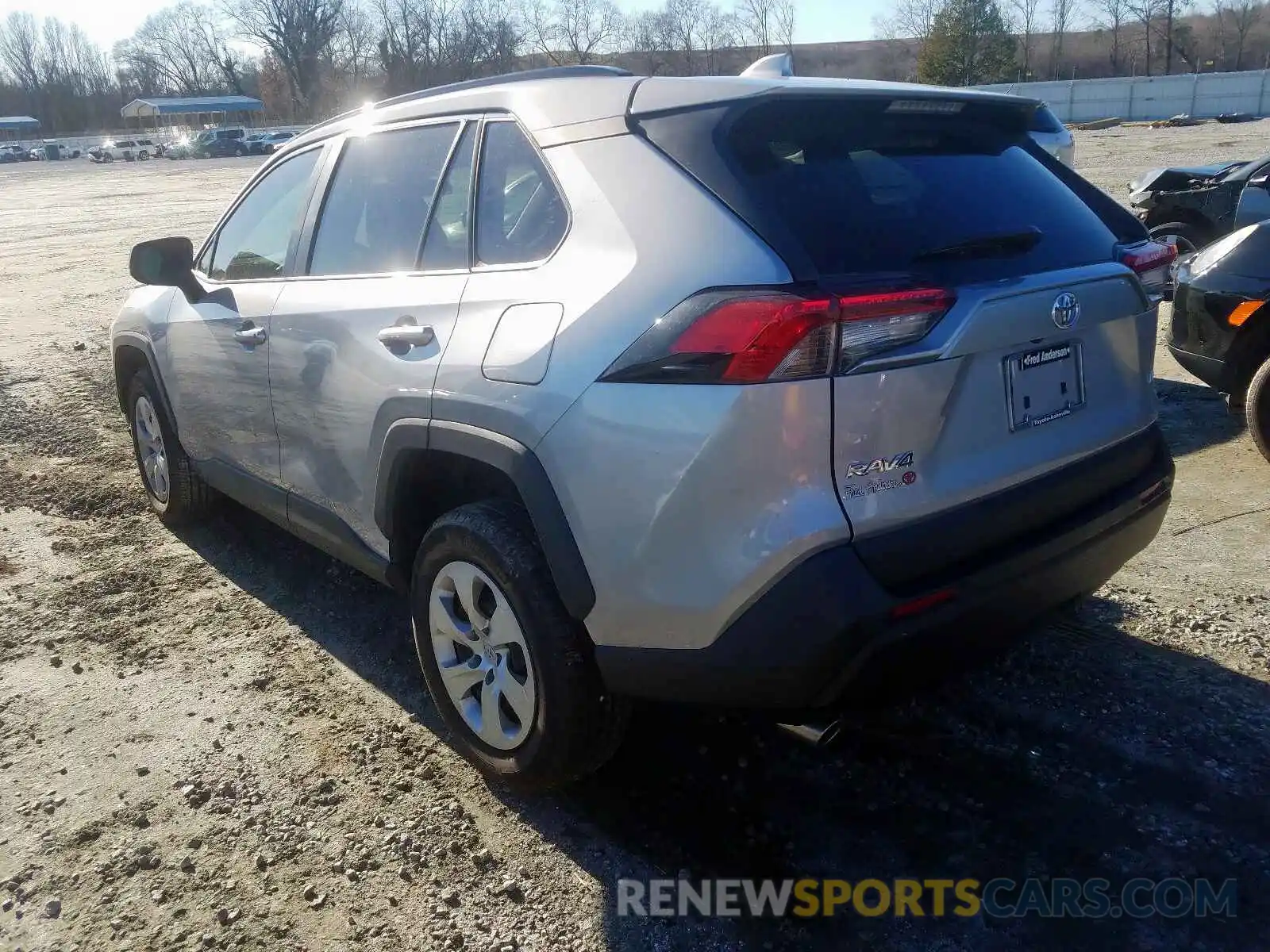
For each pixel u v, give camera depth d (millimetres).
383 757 3127
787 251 2223
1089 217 2879
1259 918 2402
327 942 2428
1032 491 2559
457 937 2434
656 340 2295
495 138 2949
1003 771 2934
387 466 3021
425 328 2887
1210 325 5324
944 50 65125
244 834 2799
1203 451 5410
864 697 2367
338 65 88625
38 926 2494
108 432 6562
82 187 37500
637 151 2525
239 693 3510
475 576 2793
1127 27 92688
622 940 2416
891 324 2203
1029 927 2404
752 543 2219
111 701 3471
